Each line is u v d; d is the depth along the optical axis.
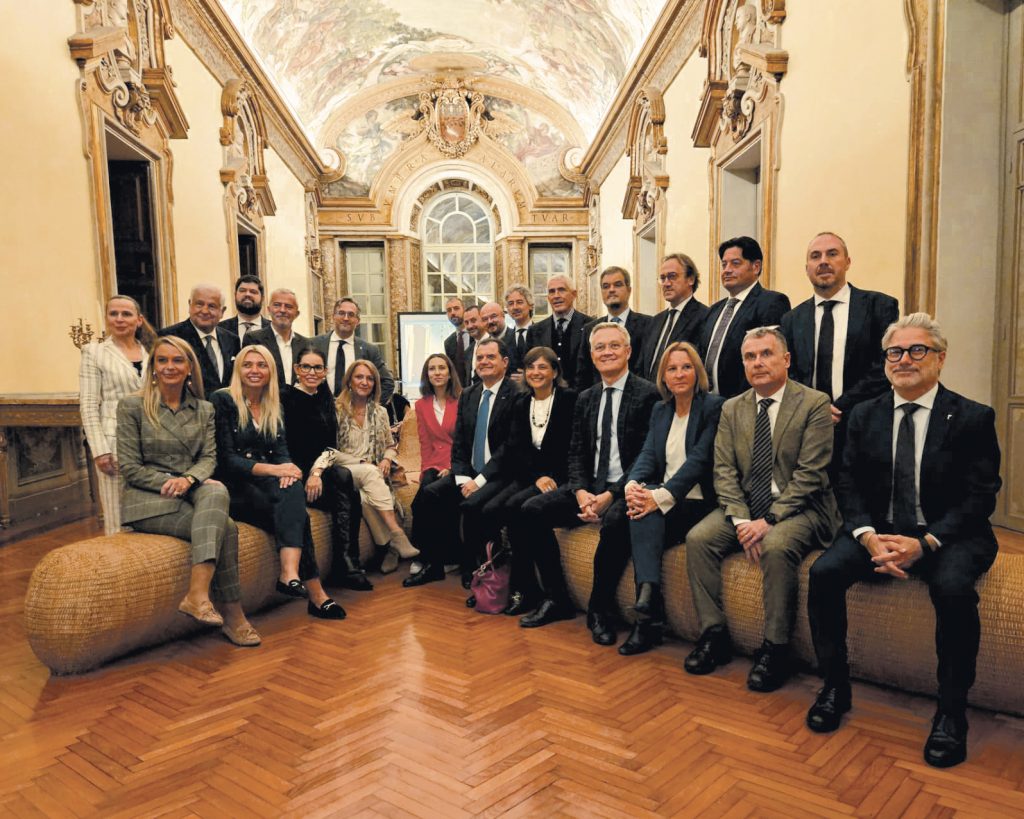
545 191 15.48
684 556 3.28
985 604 2.57
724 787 2.14
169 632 3.36
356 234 15.25
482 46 13.81
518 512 3.83
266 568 3.77
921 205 4.00
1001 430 4.12
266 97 10.70
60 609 2.94
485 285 16.09
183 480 3.44
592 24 11.33
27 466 5.50
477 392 4.50
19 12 4.82
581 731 2.49
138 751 2.39
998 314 4.07
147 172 6.86
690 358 3.47
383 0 11.90
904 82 4.13
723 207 7.07
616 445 3.80
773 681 2.82
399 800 2.08
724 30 6.86
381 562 4.84
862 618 2.77
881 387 3.17
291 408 4.32
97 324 5.72
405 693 2.81
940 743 2.27
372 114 15.00
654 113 9.20
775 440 3.11
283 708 2.69
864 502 2.71
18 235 4.82
